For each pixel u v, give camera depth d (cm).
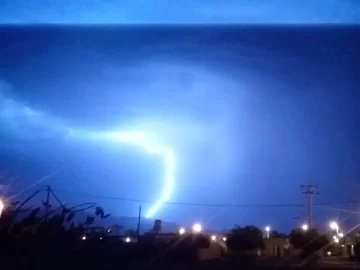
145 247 2566
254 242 5556
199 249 3928
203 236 4309
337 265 3756
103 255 1531
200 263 3127
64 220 1201
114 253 1695
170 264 2586
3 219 1060
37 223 1142
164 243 3366
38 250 1124
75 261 1238
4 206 980
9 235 1085
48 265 1136
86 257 1349
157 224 4522
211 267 2822
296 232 5953
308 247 5712
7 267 1058
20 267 1077
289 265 3538
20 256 1088
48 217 1175
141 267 1977
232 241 5512
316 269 3209
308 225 6562
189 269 2442
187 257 3688
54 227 1170
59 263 1170
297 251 6031
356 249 5053
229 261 3869
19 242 1094
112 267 1570
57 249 1171
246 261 4069
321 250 5691
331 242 6512
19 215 1115
